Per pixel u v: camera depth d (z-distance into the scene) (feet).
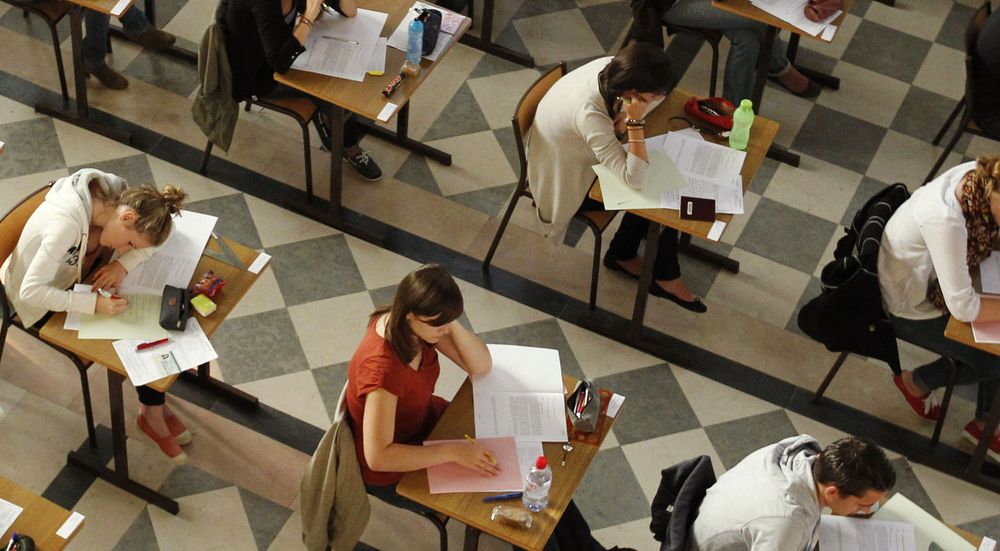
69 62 17.57
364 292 15.37
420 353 10.66
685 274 16.10
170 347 11.32
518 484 10.61
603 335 15.28
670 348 15.10
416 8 15.33
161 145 16.71
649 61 12.60
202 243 12.10
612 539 13.26
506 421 11.03
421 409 11.08
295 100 15.21
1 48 17.58
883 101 18.61
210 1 18.83
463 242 16.11
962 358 13.42
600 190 13.52
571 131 13.43
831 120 18.25
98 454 13.25
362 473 11.09
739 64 16.80
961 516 13.89
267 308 15.01
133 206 11.18
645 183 13.33
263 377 14.33
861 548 10.33
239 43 14.53
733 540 10.04
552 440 10.94
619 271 15.98
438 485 10.55
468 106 17.93
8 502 9.90
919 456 14.34
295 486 13.37
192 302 11.59
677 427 14.40
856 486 9.77
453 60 18.54
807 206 17.03
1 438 13.33
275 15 14.02
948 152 16.93
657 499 11.03
